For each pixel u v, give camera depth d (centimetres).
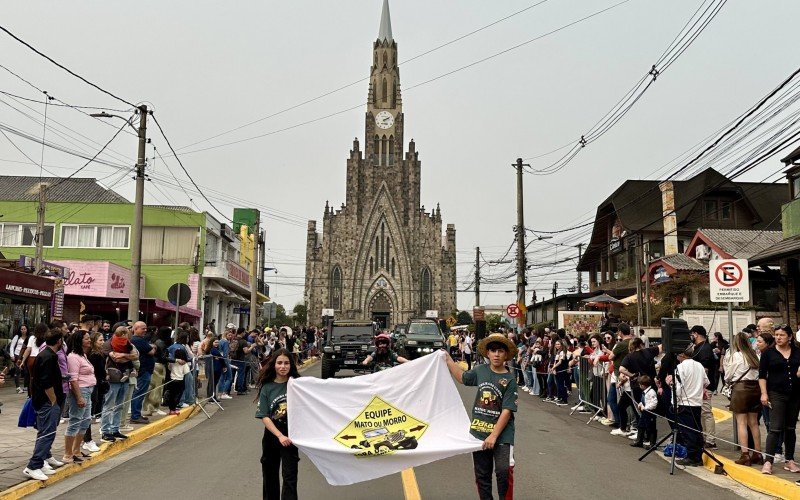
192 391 1675
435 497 813
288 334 3070
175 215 4084
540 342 2192
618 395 1390
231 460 1046
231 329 2197
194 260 4038
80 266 3206
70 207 4041
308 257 9688
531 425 1481
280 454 728
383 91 10312
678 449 1110
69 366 1002
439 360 775
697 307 2706
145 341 1386
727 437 1299
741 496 877
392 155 10119
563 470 992
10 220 4012
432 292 9638
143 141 2084
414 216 9775
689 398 1080
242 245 5528
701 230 3375
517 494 834
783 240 2555
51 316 2300
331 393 748
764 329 1095
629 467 1039
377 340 1235
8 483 861
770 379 967
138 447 1191
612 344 1708
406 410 756
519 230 3447
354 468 731
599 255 5078
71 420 1009
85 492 853
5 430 1250
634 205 4262
